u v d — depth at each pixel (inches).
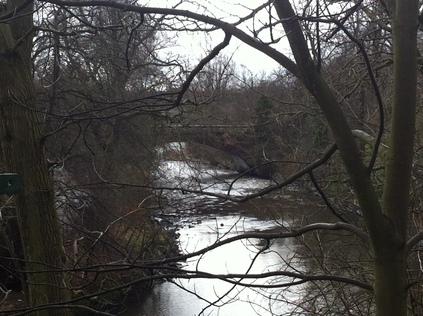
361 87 294.0
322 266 246.1
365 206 108.9
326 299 254.1
